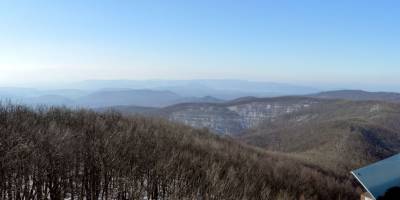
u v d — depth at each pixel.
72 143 9.37
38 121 11.71
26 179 7.59
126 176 9.32
